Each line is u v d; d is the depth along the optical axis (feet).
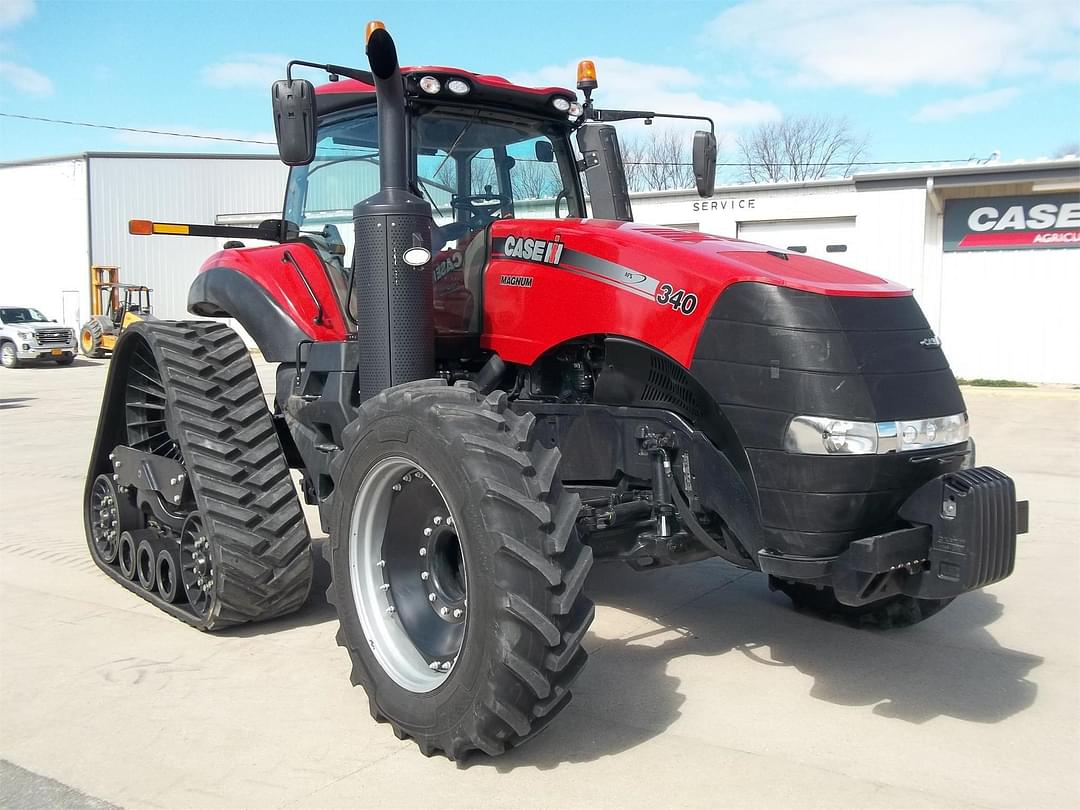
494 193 14.26
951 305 53.42
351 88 13.85
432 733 9.66
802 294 10.16
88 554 18.71
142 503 16.08
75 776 9.70
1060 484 24.50
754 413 10.25
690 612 14.70
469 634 9.19
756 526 10.48
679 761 9.82
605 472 12.03
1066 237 50.55
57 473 28.25
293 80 11.78
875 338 10.16
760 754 9.98
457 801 9.05
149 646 13.42
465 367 13.82
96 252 102.78
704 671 12.30
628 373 11.66
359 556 10.78
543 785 9.33
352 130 14.10
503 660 8.82
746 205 57.00
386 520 10.87
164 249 106.32
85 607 15.29
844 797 9.09
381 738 10.44
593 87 14.87
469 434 9.37
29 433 37.81
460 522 9.26
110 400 16.92
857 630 13.89
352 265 13.75
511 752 10.03
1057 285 51.06
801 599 14.53
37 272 107.65
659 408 11.41
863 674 12.21
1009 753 10.01
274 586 13.48
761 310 10.28
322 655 13.00
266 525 13.47
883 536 9.55
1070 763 9.78
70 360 79.56
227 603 13.28
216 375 14.46
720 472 10.72
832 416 9.78
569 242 12.20
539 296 12.42
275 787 9.38
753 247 12.01
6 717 11.11
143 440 16.75
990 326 52.75
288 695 11.64
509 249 12.90
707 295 10.70
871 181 53.36
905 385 10.13
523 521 9.02
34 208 106.63
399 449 10.05
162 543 15.01
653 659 12.73
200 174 107.34
